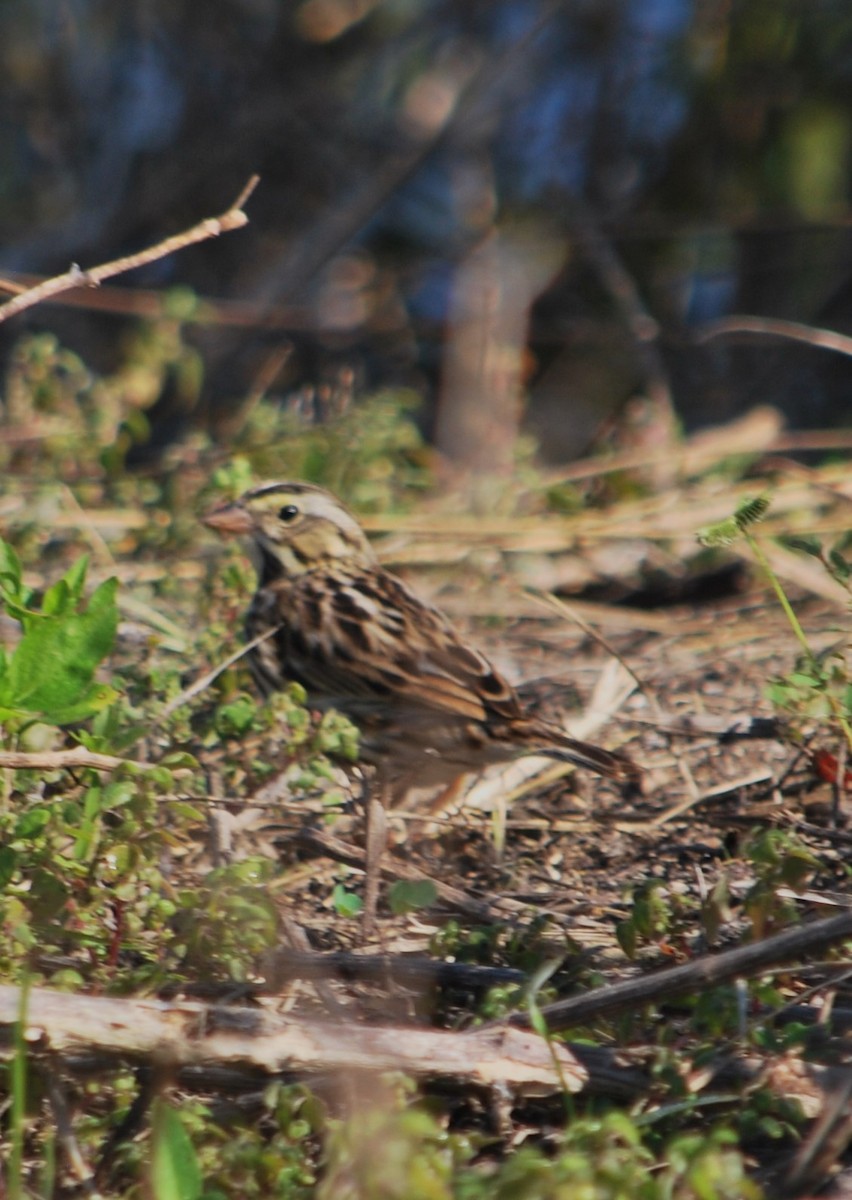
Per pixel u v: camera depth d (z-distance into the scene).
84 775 7.16
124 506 12.78
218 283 20.78
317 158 20.91
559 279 19.39
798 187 18.33
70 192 21.02
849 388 18.38
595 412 18.17
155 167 21.02
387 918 7.67
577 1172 4.92
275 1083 5.72
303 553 10.30
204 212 21.00
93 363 19.16
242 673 10.02
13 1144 5.48
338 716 7.85
